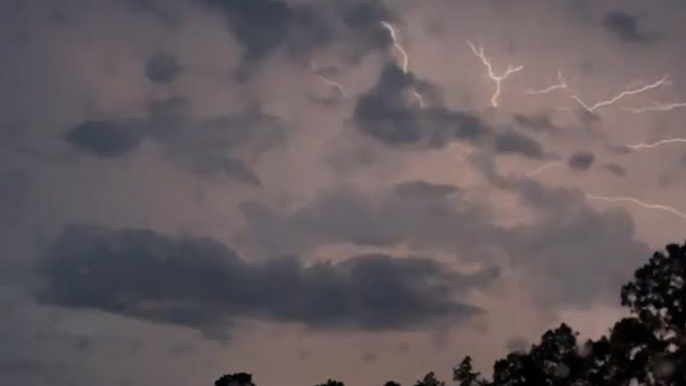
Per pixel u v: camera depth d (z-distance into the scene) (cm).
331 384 5991
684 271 4459
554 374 4731
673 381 4441
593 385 4659
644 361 4509
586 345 4688
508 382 4844
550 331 4800
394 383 5716
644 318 4506
